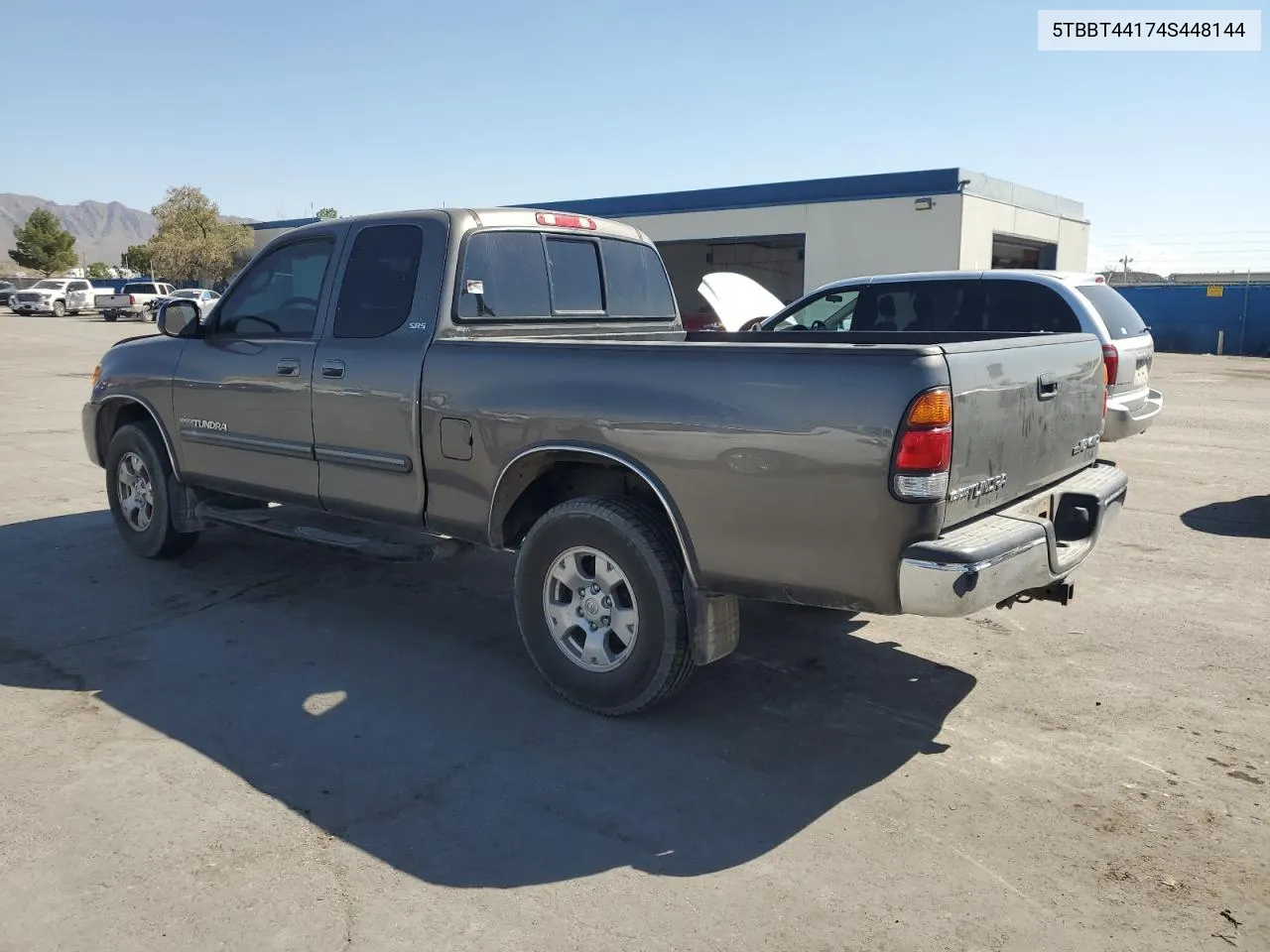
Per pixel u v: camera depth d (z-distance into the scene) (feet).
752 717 13.46
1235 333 95.35
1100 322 26.35
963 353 10.98
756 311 34.19
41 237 286.87
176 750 12.32
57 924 8.91
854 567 11.05
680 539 12.26
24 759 12.03
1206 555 21.48
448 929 8.90
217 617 17.22
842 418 10.85
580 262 17.19
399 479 15.15
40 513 24.63
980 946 8.73
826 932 8.89
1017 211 92.22
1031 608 18.06
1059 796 11.35
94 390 20.76
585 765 12.07
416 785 11.51
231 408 17.61
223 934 8.80
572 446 12.98
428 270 14.93
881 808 11.08
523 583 13.85
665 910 9.20
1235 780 11.73
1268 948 8.72
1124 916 9.16
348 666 15.08
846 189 86.43
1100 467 14.99
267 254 17.43
